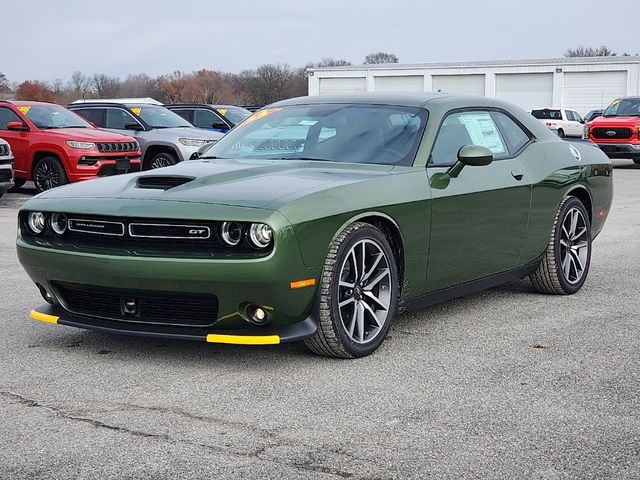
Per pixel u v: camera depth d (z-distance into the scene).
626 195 13.96
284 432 3.36
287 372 4.18
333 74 54.75
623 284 6.56
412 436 3.32
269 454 3.13
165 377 4.10
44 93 54.22
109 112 16.03
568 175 6.04
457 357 4.47
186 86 60.19
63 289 4.50
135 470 2.98
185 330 4.16
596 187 6.46
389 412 3.60
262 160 5.07
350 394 3.84
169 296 4.10
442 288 5.04
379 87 53.75
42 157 13.67
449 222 4.91
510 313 5.55
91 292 4.33
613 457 3.12
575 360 4.43
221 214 3.99
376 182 4.52
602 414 3.59
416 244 4.70
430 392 3.88
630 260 7.66
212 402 3.73
